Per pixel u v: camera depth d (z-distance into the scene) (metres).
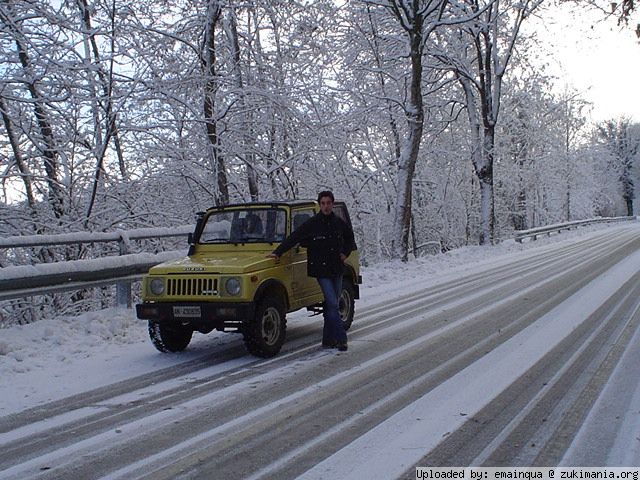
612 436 4.76
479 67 27.72
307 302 8.62
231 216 8.83
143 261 10.59
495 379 6.39
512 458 4.40
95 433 5.12
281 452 4.59
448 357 7.42
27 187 14.61
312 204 9.10
